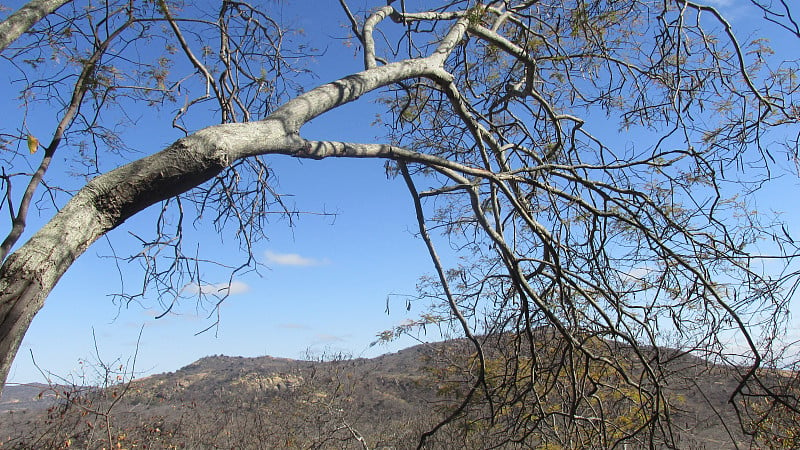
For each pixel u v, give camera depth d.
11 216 2.84
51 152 3.31
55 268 1.81
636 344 4.54
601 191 4.60
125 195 2.03
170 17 4.29
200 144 2.19
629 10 5.12
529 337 4.66
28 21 3.16
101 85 4.51
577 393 5.07
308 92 3.10
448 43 4.46
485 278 5.14
